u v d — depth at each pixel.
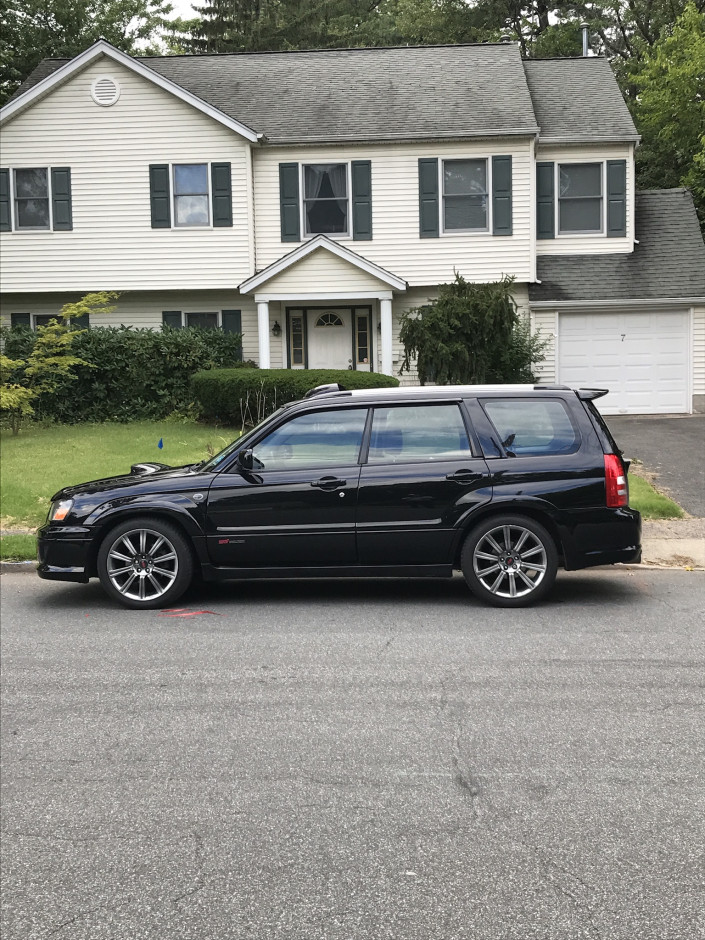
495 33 37.97
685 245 22.19
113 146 21.73
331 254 20.66
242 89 23.78
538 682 5.52
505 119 21.44
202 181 21.80
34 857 3.60
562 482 7.34
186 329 20.58
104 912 3.22
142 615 7.49
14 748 4.66
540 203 22.27
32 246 21.98
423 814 3.87
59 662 6.15
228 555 7.56
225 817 3.89
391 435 7.59
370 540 7.45
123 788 4.18
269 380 17.75
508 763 4.35
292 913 3.18
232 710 5.14
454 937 3.03
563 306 21.20
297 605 7.75
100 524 7.62
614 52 40.53
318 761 4.42
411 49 24.98
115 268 21.94
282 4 43.97
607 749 4.49
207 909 3.22
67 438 16.97
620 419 20.30
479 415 7.57
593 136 21.78
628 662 5.91
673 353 21.27
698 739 4.59
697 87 28.11
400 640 6.54
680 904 3.18
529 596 7.45
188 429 18.12
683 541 9.84
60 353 19.16
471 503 7.37
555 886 3.30
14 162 21.84
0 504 11.60
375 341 22.23
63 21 33.53
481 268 21.66
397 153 21.69
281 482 7.51
